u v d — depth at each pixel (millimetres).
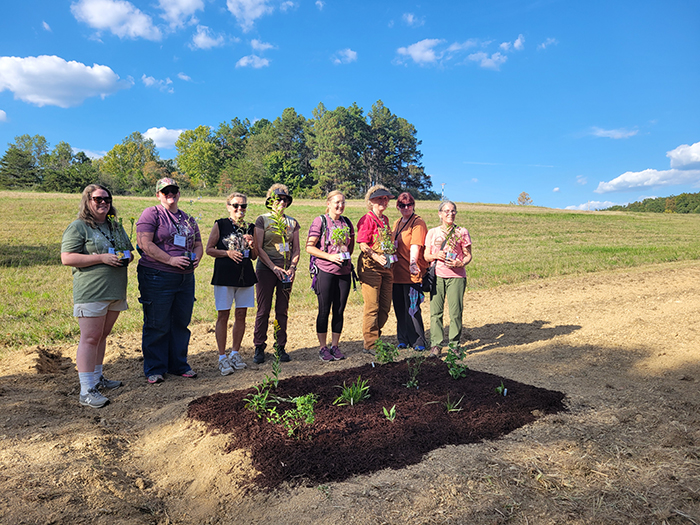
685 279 10695
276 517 2160
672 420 3184
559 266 13383
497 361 4844
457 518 2088
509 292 9977
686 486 2350
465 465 2531
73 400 3822
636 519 2100
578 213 45656
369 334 5293
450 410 3223
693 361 4602
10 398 3740
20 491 2242
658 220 40438
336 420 3004
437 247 4965
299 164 90562
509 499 2230
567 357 4980
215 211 30609
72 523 2072
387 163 85750
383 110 86938
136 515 2227
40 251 15844
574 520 2090
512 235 25875
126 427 3336
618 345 5367
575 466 2547
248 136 107812
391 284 5395
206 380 4441
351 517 2104
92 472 2520
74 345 5844
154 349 4379
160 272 4312
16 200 31500
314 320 7449
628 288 9781
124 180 84625
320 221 4953
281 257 4988
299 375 4234
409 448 2709
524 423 3117
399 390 3586
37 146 108562
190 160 93438
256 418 3057
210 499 2385
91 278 3713
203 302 8695
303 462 2537
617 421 3174
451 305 4945
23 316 7199
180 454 2863
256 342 5031
